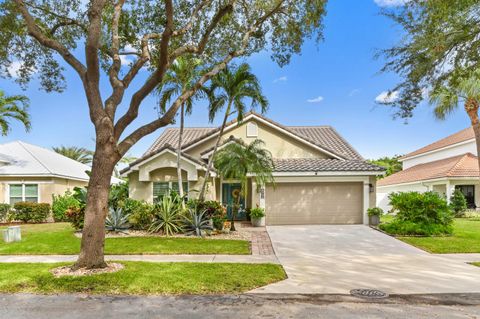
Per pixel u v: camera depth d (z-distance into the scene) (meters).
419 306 6.00
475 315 5.59
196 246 11.49
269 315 5.56
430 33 7.07
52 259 9.62
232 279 7.54
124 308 5.89
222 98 14.99
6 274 7.77
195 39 11.59
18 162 21.73
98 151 8.18
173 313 5.66
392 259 9.95
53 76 11.91
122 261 9.11
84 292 6.71
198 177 18.70
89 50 7.98
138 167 18.33
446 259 9.95
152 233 14.05
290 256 10.32
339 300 6.30
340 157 20.02
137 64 9.23
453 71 7.50
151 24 11.18
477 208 25.19
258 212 17.27
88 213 8.12
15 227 12.43
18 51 11.23
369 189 18.08
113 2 10.50
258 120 20.53
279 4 10.64
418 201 14.51
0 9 9.95
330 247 11.84
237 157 14.82
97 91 8.27
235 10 11.55
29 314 5.61
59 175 21.42
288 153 20.55
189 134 24.27
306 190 18.25
